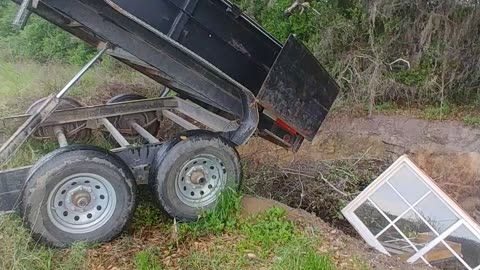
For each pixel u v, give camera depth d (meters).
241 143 4.38
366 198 4.57
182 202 4.05
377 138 7.45
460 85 7.89
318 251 3.76
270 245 3.77
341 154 7.38
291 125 4.53
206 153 4.10
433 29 7.64
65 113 5.06
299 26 8.42
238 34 4.20
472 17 7.54
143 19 3.78
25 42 9.32
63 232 3.59
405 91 7.94
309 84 4.48
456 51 7.70
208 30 4.05
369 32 7.86
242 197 4.39
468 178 7.07
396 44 7.98
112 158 3.70
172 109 5.77
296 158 6.95
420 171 4.28
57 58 9.19
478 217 6.77
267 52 4.41
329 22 8.13
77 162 3.55
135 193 3.83
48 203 3.51
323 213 5.70
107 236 3.73
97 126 5.29
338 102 7.72
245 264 3.52
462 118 7.52
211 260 3.54
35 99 6.27
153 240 3.83
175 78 4.14
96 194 3.73
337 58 8.11
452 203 4.13
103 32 3.73
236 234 3.94
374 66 7.91
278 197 5.74
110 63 7.76
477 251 4.01
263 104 4.24
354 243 4.05
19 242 3.39
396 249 4.38
